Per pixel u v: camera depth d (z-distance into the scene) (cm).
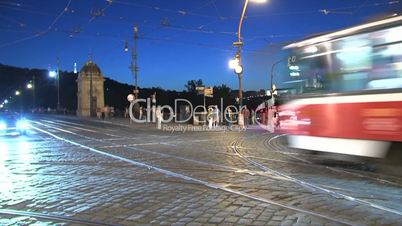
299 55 1328
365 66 1097
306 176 1102
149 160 1444
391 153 1042
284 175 1117
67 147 1941
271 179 1061
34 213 775
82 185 1018
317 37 1259
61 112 9088
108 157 1544
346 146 1156
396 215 728
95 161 1438
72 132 3070
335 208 775
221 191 926
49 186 1013
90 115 7081
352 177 1083
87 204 833
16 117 3862
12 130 3050
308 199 844
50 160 1477
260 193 900
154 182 1041
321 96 1233
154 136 2605
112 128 3591
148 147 1897
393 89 1020
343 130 1157
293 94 1353
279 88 1413
